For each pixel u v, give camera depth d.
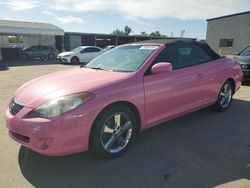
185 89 4.45
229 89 5.74
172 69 4.32
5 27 24.30
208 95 5.07
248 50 10.25
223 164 3.46
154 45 4.44
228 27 30.20
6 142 4.11
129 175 3.22
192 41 4.95
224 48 30.95
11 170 3.32
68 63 22.17
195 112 5.62
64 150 3.14
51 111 3.07
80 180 3.12
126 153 3.77
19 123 3.18
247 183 3.03
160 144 4.07
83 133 3.21
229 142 4.15
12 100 3.60
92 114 3.23
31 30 26.06
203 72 4.84
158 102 4.02
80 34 34.12
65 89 3.30
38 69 16.83
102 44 36.97
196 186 2.98
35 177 3.18
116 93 3.46
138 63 4.04
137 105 3.72
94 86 3.38
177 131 4.58
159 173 3.26
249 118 5.29
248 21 28.27
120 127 3.64
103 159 3.57
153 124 4.08
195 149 3.91
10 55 25.78
